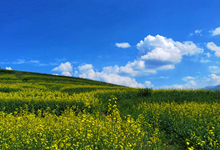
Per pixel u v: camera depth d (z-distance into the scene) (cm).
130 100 1545
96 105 1236
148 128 905
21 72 5597
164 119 970
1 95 1422
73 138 548
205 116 962
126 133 633
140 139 651
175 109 1093
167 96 1648
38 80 3888
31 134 589
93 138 566
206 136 716
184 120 917
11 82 3127
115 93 1750
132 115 1145
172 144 766
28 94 1608
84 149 494
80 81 4666
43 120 838
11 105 1144
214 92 1698
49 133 615
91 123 656
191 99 1525
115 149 521
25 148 510
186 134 775
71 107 1138
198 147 675
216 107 1151
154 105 1241
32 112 1058
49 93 1722
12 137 555
